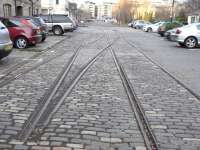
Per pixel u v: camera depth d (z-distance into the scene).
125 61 8.96
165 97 5.11
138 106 4.57
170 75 6.99
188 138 3.48
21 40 11.91
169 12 53.31
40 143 3.25
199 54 11.41
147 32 29.66
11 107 4.38
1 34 7.47
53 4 57.72
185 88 5.78
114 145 3.25
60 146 3.19
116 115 4.15
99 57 9.66
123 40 17.53
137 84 6.00
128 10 70.56
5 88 5.44
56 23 21.62
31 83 5.85
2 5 22.66
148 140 3.40
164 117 4.14
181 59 9.84
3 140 3.31
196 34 14.04
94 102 4.70
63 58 9.35
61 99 4.80
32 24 12.25
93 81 6.14
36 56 9.75
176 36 14.26
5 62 8.36
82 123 3.82
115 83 6.02
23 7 28.66
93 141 3.33
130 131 3.62
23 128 3.63
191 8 39.75
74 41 15.95
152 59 9.60
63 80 6.16
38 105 4.49
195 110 4.47
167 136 3.52
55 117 4.00
